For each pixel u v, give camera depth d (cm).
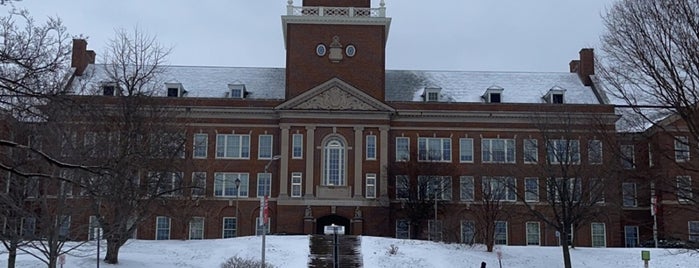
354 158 7244
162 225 7219
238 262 4612
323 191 7181
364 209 7188
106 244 4859
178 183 5259
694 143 1923
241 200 7300
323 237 5969
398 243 5762
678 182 2014
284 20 7444
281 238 5984
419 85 7975
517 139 7431
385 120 7312
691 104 1873
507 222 7269
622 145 2138
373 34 7494
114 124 4075
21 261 4541
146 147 4234
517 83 8044
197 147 6438
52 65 1769
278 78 7994
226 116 7381
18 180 3070
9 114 1833
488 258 5359
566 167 5022
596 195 5091
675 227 4822
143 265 4688
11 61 1641
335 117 7288
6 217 3206
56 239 3148
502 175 6856
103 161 3338
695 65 1830
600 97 7625
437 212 7125
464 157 7425
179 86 7569
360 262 5019
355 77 7419
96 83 6325
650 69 1903
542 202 6719
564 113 5694
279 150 7306
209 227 7244
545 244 7219
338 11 7506
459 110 7462
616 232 7275
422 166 7175
